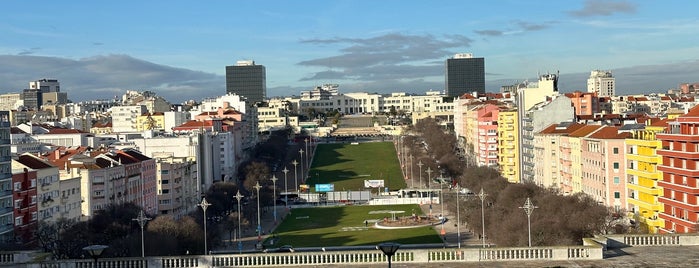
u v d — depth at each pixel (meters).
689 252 90.38
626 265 83.62
